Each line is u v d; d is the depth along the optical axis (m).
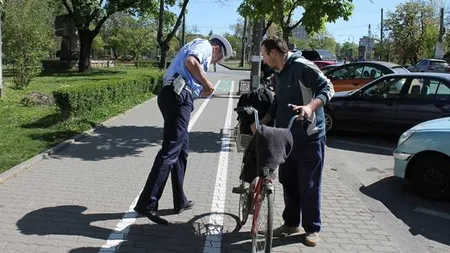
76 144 8.38
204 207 5.43
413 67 33.38
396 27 57.38
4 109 12.05
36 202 5.32
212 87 4.84
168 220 4.99
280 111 4.43
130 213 5.12
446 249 4.72
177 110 4.80
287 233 4.72
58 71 32.03
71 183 6.09
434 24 55.31
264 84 5.78
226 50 5.12
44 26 24.58
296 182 4.62
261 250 4.02
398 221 5.45
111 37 66.94
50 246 4.22
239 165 7.34
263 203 3.90
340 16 9.31
